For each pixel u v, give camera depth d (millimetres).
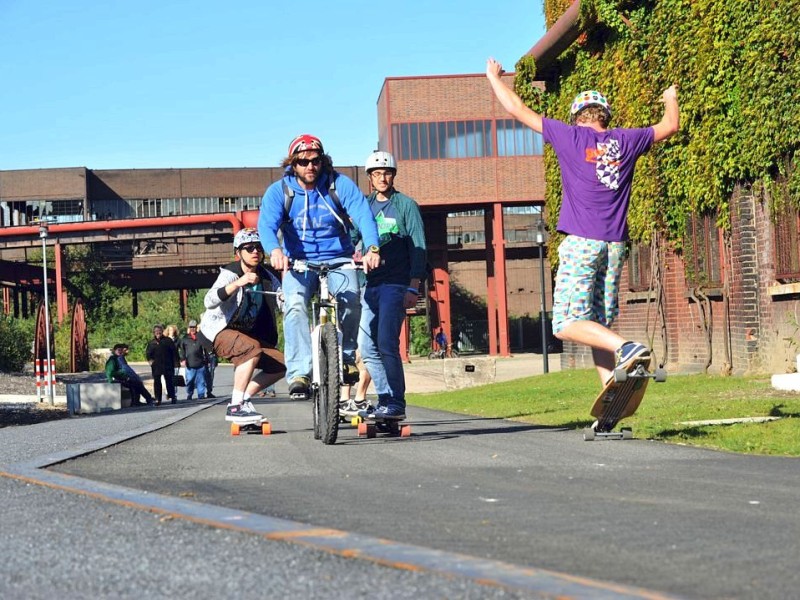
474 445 6984
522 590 2359
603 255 6582
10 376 30562
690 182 16797
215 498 4199
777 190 14211
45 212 77625
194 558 2891
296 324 7395
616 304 6754
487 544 3061
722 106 15234
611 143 6543
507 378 30141
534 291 71438
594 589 2344
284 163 7355
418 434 8305
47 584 2646
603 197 6539
